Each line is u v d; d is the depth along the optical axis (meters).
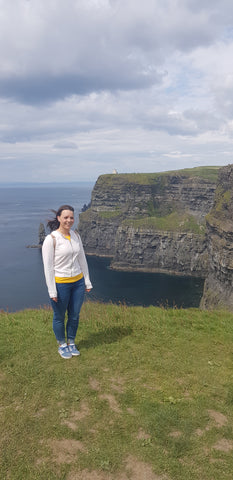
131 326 8.18
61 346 6.34
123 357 6.37
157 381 5.56
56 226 6.08
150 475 3.57
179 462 3.75
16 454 3.78
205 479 3.53
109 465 3.66
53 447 3.93
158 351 6.77
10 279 119.31
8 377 5.49
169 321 8.75
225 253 97.31
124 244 192.75
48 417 4.46
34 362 6.02
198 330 8.26
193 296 124.12
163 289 132.12
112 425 4.36
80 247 6.18
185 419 4.53
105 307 10.61
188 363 6.26
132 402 4.91
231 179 107.69
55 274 5.95
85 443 4.02
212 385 5.48
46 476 3.47
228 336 7.80
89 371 5.72
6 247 178.12
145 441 4.05
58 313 6.09
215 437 4.19
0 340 7.07
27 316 9.50
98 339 7.27
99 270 176.25
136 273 170.75
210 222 115.00
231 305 90.62
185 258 180.25
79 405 4.80
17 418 4.40
